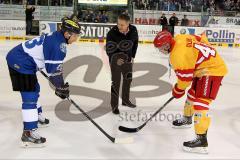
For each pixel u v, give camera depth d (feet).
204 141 11.28
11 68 11.02
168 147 11.74
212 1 55.47
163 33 11.14
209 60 11.06
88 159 10.66
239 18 52.95
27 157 10.62
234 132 13.35
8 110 15.20
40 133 12.57
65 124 13.58
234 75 25.75
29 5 47.11
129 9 53.67
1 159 10.41
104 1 53.21
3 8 50.65
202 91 11.14
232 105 17.24
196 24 53.83
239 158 11.03
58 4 52.21
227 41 47.06
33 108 11.21
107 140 12.18
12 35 43.91
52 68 10.77
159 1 54.70
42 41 10.91
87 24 44.42
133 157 10.91
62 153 11.01
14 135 12.32
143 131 13.14
